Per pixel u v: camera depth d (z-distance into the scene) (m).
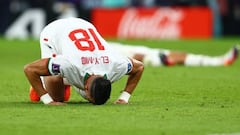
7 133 22.80
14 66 52.16
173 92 34.62
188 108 28.44
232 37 84.56
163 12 81.88
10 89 35.84
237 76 43.03
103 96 28.02
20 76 43.22
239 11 84.25
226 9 83.88
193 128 23.73
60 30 28.61
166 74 43.75
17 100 30.98
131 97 32.47
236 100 31.48
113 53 28.56
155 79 40.75
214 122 24.97
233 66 50.88
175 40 81.81
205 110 27.89
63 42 28.17
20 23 84.56
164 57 49.97
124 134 22.70
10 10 84.75
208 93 34.28
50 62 27.88
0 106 28.61
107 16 82.94
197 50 68.62
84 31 28.64
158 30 81.88
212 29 83.19
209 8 82.62
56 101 29.52
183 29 82.31
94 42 28.38
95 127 23.81
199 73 44.78
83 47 28.00
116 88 36.53
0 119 25.30
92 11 83.06
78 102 30.03
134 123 24.62
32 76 28.30
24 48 72.50
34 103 29.66
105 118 25.56
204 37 82.75
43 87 28.78
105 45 28.62
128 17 82.50
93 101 28.16
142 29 82.12
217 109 28.22
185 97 32.66
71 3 82.62
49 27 29.03
